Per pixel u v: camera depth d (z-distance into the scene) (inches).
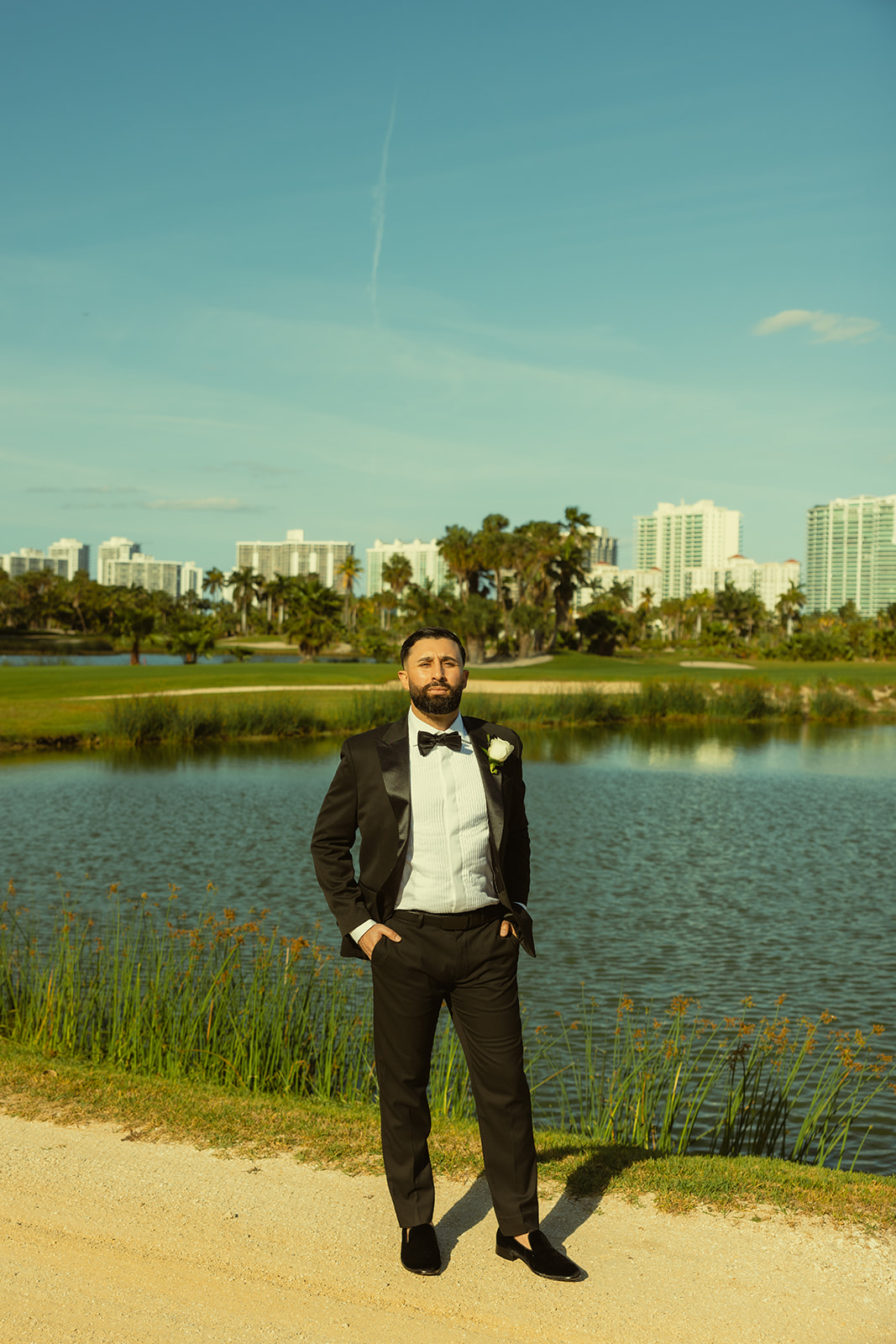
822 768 1317.7
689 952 502.0
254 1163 172.6
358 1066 288.8
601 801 1029.2
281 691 1916.8
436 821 139.9
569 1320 126.2
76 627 7012.8
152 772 1194.6
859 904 607.5
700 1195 162.2
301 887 628.1
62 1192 160.4
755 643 5757.9
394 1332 124.0
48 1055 266.7
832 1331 124.4
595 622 4451.3
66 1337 122.3
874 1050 366.6
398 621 5103.3
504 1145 140.3
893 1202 160.6
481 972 141.2
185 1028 290.0
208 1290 132.9
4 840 782.5
